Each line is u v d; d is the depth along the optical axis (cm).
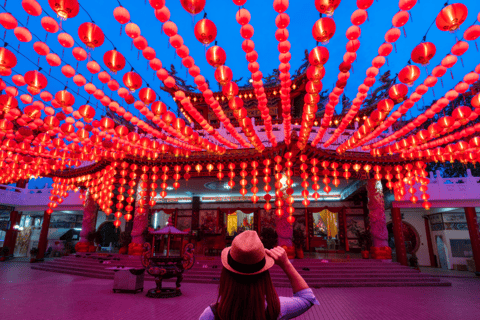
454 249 1886
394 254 2125
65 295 933
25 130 798
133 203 2336
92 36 422
